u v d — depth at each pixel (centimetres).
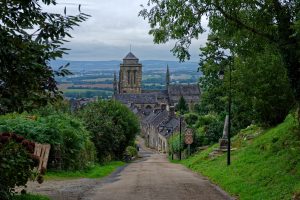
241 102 2920
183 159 4878
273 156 2027
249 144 2839
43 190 1720
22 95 869
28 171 1167
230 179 1962
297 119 2027
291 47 1464
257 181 1712
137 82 19375
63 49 873
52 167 2542
